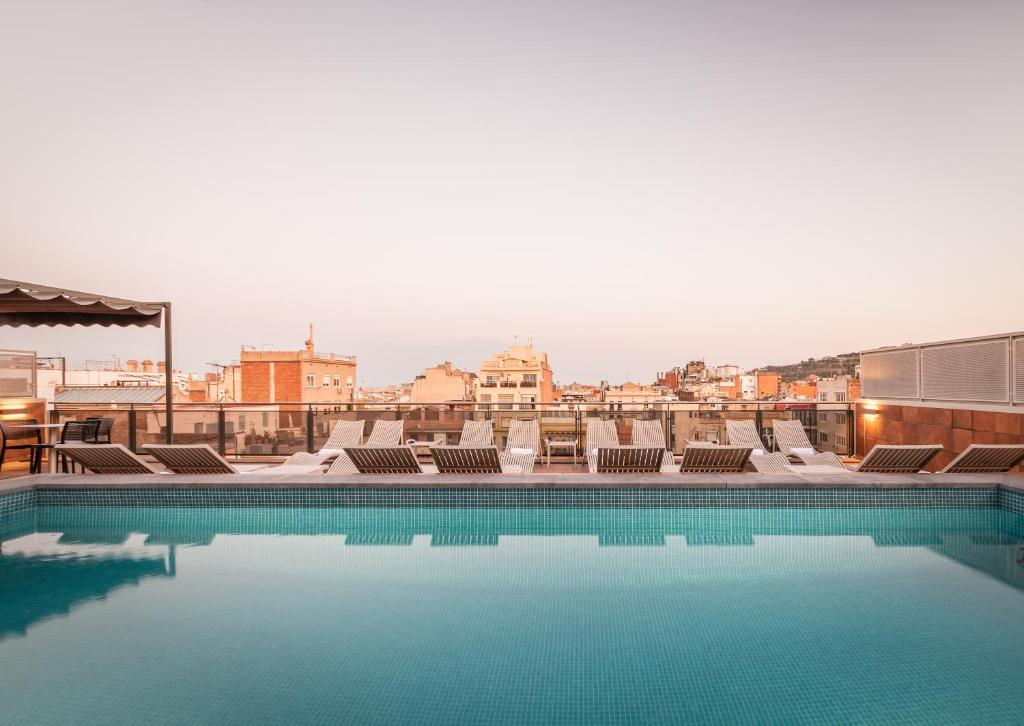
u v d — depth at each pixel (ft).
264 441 27.53
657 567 12.04
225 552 13.17
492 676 7.57
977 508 15.08
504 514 15.25
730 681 7.40
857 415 28.19
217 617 9.56
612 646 8.45
